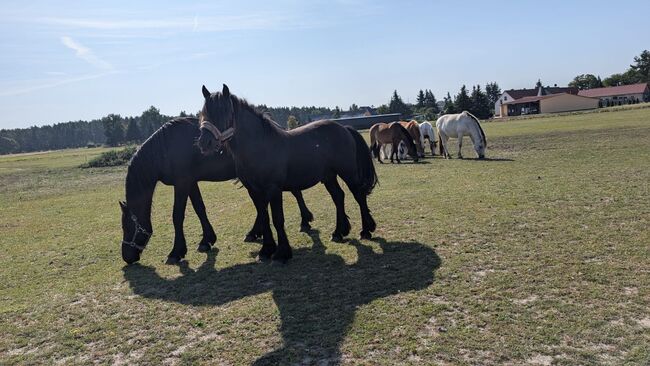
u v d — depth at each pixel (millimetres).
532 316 3783
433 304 4168
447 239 6164
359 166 6637
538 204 7645
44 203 14023
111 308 4824
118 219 10188
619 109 47344
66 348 3992
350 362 3340
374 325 3865
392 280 4863
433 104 106812
